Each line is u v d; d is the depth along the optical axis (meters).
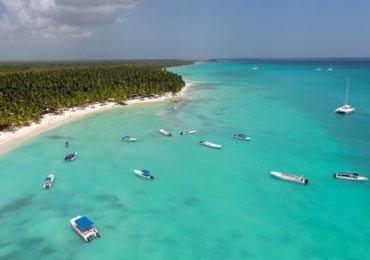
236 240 41.31
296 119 97.81
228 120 97.50
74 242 41.34
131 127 91.31
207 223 45.06
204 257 38.34
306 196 51.62
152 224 45.00
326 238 41.34
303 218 45.72
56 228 44.22
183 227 44.25
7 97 97.19
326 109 111.81
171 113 108.69
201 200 51.12
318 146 73.50
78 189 54.88
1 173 60.19
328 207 48.31
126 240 41.62
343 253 38.59
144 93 136.88
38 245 40.78
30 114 90.81
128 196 52.62
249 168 62.41
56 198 51.94
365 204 48.97
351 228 43.25
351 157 66.50
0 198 51.62
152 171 61.94
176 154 70.44
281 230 43.12
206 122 95.62
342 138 78.81
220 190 54.19
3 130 83.62
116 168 63.41
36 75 153.38
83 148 74.25
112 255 38.88
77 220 44.03
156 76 165.12
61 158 68.00
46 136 82.25
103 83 135.50
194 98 138.38
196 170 62.12
